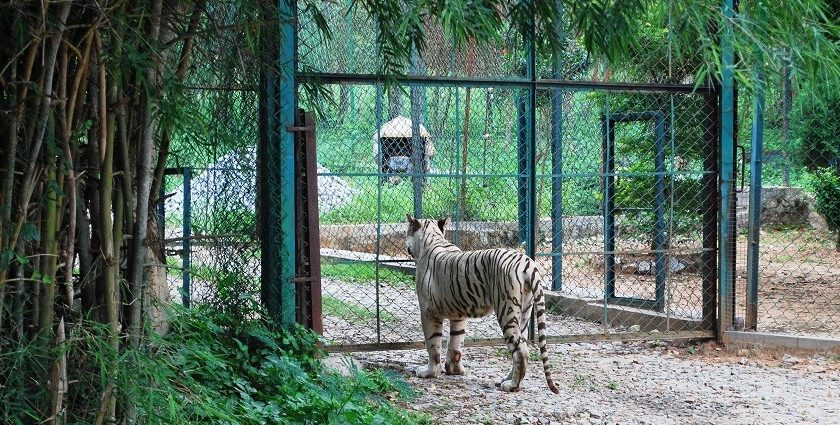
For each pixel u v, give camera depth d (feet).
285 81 25.32
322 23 20.61
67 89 14.32
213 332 22.50
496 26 17.81
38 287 13.88
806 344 30.58
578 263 46.52
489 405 24.17
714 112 32.01
